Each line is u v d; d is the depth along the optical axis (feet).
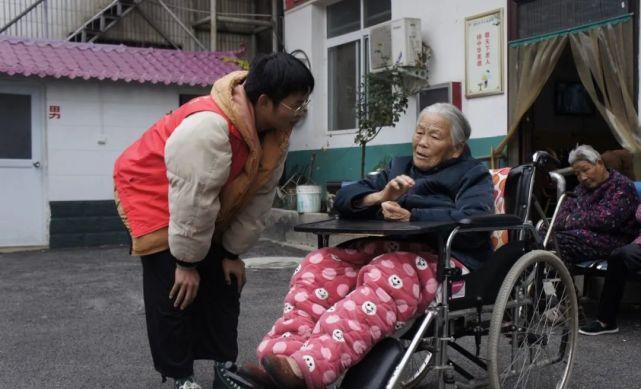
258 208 9.30
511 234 10.37
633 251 13.94
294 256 26.48
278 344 8.38
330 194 29.71
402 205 9.82
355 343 8.05
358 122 29.76
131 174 8.84
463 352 10.03
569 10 21.11
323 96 34.55
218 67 34.01
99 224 30.86
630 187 15.79
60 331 15.24
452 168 9.81
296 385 7.77
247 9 41.32
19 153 29.81
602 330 14.49
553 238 13.12
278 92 8.32
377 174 10.61
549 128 28.14
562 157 27.27
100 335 14.87
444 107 9.93
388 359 8.18
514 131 22.38
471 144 24.82
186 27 40.27
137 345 14.03
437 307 8.43
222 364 9.65
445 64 26.05
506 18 23.17
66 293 19.70
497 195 11.19
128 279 22.02
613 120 19.24
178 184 8.07
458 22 25.31
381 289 8.35
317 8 34.40
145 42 39.24
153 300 8.93
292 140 36.11
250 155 8.57
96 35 36.81
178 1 40.09
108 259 26.55
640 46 19.07
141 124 31.76
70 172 30.45
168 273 8.79
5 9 34.94
